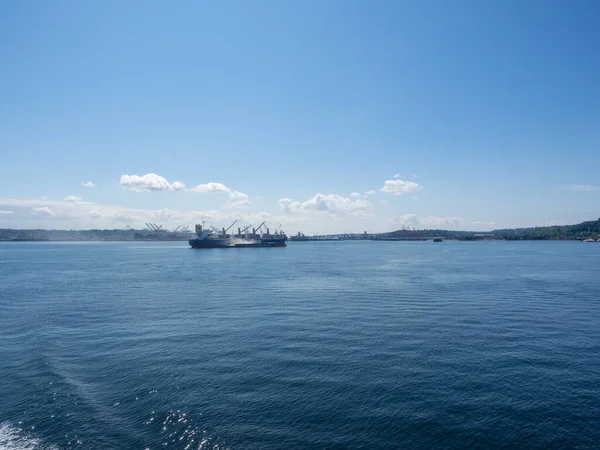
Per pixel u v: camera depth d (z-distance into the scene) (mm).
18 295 55438
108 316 40125
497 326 34469
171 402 19156
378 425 16969
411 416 17688
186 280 73875
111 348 28422
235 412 18109
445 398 19469
